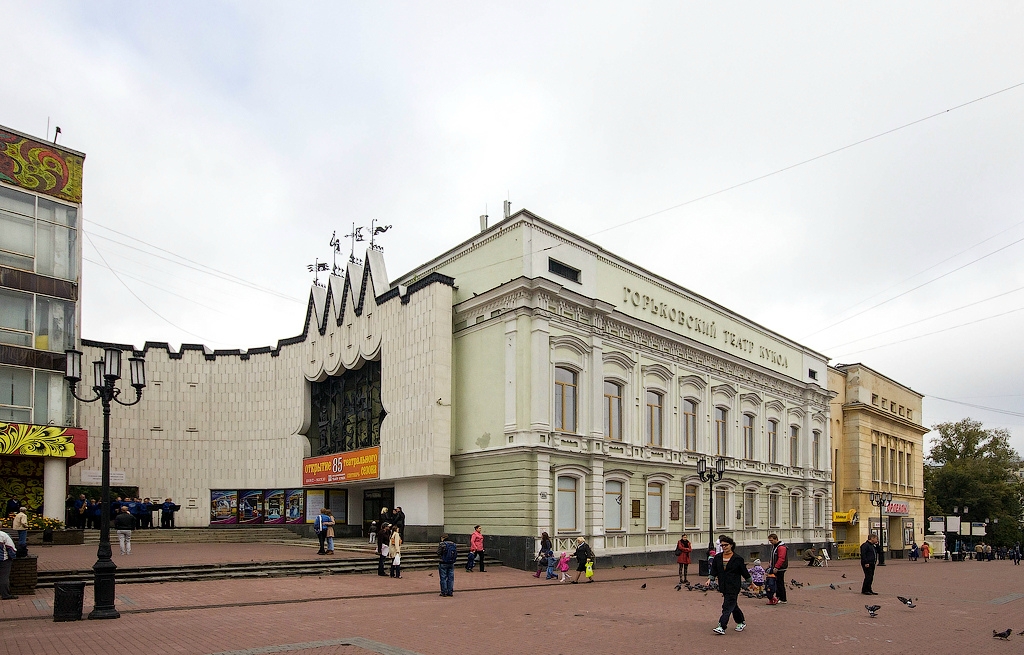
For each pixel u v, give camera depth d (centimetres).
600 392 3475
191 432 4584
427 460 3309
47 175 3538
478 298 3381
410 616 1683
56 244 3538
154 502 4238
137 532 3884
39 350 3422
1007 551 7931
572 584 2594
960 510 8156
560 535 3159
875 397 6297
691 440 4156
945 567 4594
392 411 3597
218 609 1767
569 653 1264
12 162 3428
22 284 3391
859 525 5772
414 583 2384
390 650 1264
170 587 2169
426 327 3425
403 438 3491
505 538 3081
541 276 3225
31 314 3422
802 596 2278
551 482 3153
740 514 4444
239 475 4547
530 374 3167
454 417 3462
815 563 4397
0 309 3331
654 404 3919
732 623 1614
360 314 3962
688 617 1728
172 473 4509
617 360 3659
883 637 1484
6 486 3372
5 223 3378
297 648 1271
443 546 2130
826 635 1491
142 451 4456
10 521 3175
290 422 4484
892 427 6569
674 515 3888
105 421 1702
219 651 1245
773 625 1616
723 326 4538
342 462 3938
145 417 4494
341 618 1634
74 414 3525
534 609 1853
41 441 3359
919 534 6831
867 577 2350
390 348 3672
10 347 3331
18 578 1905
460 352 3500
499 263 3381
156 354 4591
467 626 1547
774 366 5034
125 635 1399
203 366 4666
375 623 1569
